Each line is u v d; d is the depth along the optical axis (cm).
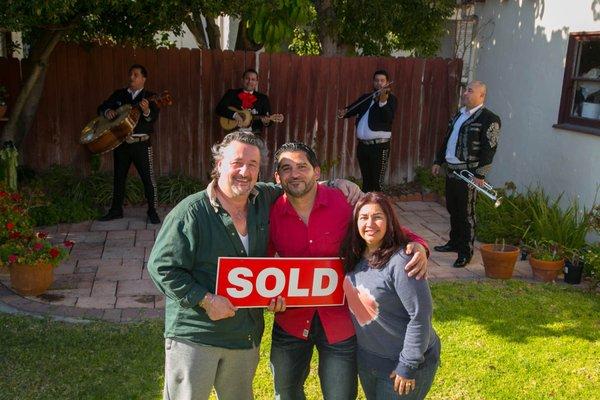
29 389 369
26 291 504
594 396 379
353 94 905
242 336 282
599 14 652
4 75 797
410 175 947
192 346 274
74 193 793
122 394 368
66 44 807
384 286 269
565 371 407
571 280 572
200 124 866
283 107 888
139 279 555
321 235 289
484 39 888
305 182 280
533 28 770
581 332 463
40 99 809
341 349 295
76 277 556
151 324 456
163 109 852
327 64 886
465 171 598
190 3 674
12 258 486
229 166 266
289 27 781
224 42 1427
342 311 297
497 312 495
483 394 378
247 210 282
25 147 824
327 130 908
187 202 272
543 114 751
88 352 413
